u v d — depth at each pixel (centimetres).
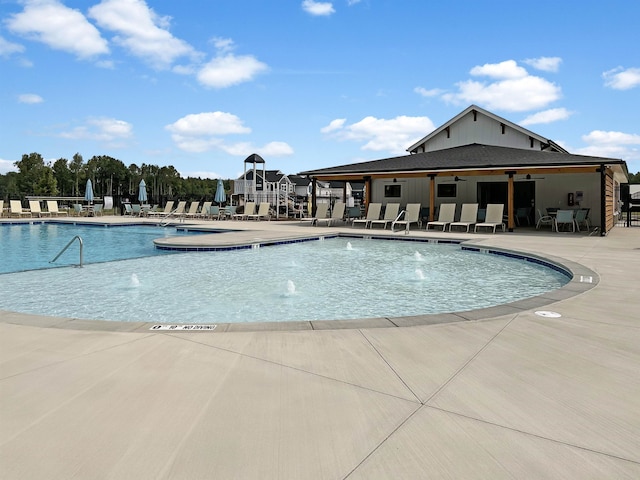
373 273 798
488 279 741
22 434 204
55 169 6875
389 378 271
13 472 175
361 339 348
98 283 700
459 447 194
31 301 583
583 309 438
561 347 327
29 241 1366
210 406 234
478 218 1664
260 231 1498
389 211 1695
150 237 1498
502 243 1114
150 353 315
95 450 191
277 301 588
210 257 993
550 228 1666
